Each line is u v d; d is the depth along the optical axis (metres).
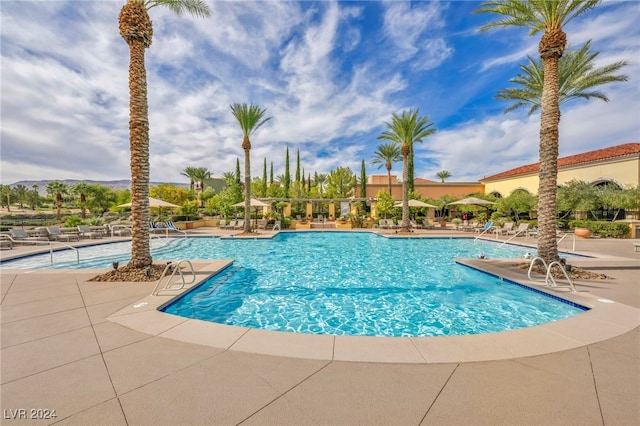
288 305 6.97
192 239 19.69
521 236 20.23
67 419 2.45
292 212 38.31
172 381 3.01
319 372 3.21
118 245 16.19
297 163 54.56
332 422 2.42
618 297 6.25
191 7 9.45
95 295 6.18
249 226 21.84
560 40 8.86
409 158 34.97
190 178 53.31
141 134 8.38
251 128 21.64
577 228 19.69
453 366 3.35
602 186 23.19
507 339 4.07
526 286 7.45
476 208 32.50
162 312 5.22
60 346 3.81
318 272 10.35
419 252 14.85
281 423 2.41
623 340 4.05
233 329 4.38
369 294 7.83
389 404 2.66
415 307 6.83
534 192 30.30
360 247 16.59
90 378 3.06
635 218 20.67
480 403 2.68
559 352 3.71
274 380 3.05
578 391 2.87
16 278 7.59
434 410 2.58
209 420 2.44
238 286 8.59
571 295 6.43
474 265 9.96
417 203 26.78
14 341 3.96
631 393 2.83
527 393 2.83
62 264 11.19
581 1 8.63
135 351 3.68
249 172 21.72
